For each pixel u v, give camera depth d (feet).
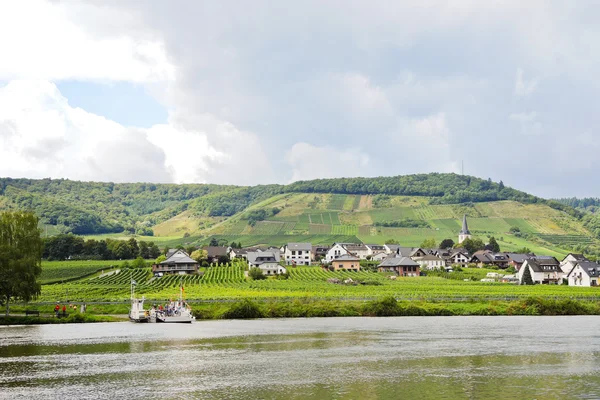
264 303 540.52
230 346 315.99
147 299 559.79
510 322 443.32
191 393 204.64
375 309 514.27
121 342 333.01
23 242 461.37
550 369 242.99
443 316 509.35
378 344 319.06
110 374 238.48
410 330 387.55
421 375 232.53
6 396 201.98
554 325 416.26
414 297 567.59
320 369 246.88
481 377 227.61
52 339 346.54
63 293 626.64
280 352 294.05
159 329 404.57
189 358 276.62
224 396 199.93
